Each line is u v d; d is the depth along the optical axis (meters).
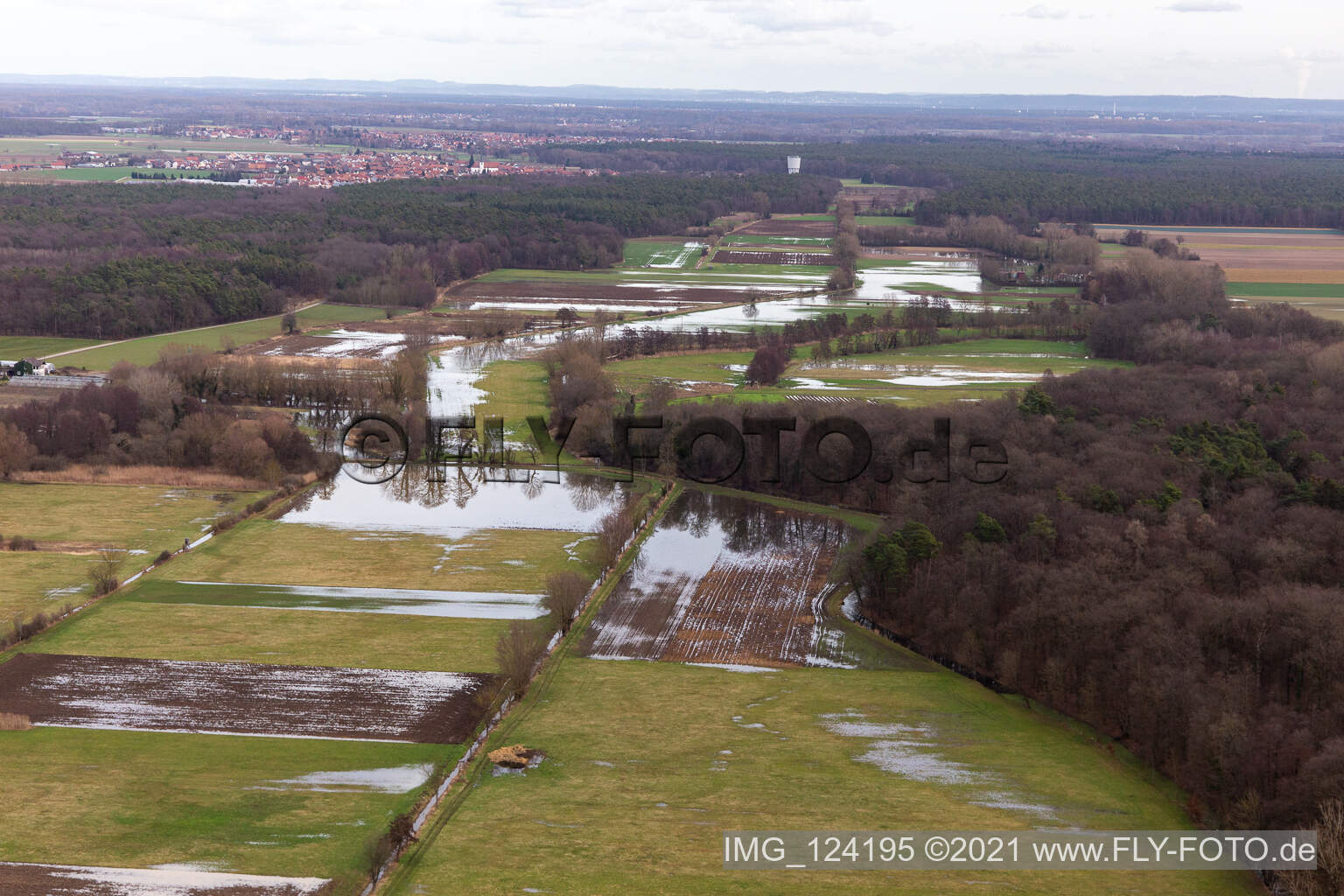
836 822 91.19
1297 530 128.50
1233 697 98.44
